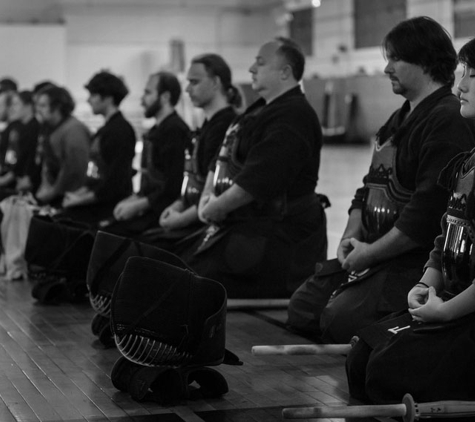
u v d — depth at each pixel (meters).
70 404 4.79
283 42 7.22
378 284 5.73
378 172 5.96
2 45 33.66
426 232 5.55
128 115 34.00
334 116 30.73
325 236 7.59
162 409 4.72
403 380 4.46
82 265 7.65
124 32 36.00
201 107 8.20
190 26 36.66
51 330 6.61
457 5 26.16
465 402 4.21
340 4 32.38
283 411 4.10
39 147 10.73
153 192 8.61
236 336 6.48
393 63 5.80
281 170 7.04
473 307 4.41
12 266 8.95
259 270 7.32
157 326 4.73
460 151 5.51
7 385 5.15
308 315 6.41
